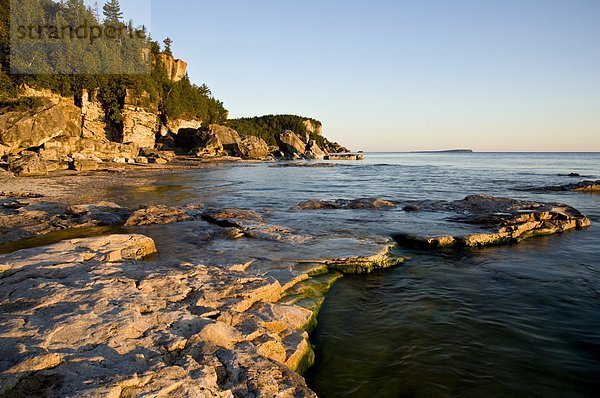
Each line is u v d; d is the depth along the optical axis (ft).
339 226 50.78
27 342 14.79
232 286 24.35
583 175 159.43
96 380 12.21
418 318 25.96
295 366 19.16
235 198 81.05
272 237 43.19
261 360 16.21
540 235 49.14
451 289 31.19
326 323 25.22
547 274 34.78
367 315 26.45
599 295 30.01
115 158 179.73
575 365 20.29
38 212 55.62
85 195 80.02
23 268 25.49
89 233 46.11
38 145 165.89
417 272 35.14
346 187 107.04
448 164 295.48
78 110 202.90
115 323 16.89
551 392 18.07
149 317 18.19
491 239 44.62
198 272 26.73
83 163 146.30
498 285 32.09
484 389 18.24
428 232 46.47
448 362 20.53
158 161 206.08
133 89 236.63
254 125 496.23
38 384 11.96
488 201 64.44
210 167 193.98
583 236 48.91
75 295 20.35
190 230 47.50
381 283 32.42
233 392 14.02
